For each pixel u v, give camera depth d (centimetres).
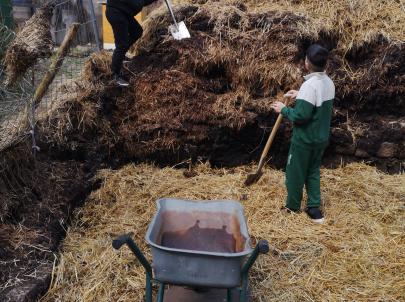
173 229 294
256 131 459
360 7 493
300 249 346
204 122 458
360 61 479
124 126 465
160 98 466
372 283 312
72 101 459
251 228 367
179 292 297
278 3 523
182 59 472
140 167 466
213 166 473
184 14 494
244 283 250
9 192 369
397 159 462
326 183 432
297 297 304
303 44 475
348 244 350
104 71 480
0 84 383
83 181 430
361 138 459
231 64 469
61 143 450
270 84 465
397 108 469
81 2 619
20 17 625
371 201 404
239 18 482
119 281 315
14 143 377
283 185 428
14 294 286
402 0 503
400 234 360
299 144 360
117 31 441
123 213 398
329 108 359
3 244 328
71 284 313
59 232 367
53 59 443
